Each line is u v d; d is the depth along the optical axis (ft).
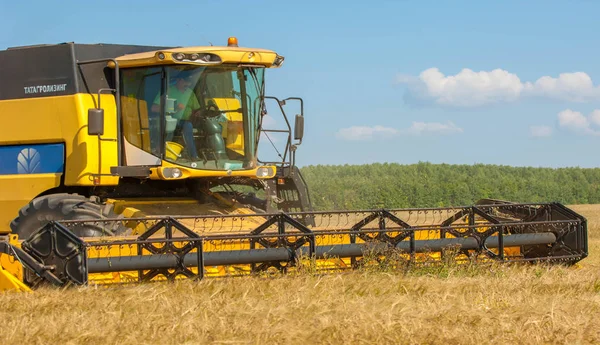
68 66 37.83
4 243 29.32
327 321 22.43
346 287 27.89
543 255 37.50
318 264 32.40
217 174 37.73
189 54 36.63
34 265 28.50
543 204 37.93
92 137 36.99
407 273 31.86
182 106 37.32
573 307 25.57
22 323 22.35
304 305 24.63
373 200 167.94
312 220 40.75
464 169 229.45
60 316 23.35
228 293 26.68
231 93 38.40
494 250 37.40
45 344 20.54
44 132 38.19
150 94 37.60
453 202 175.11
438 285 28.86
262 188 41.86
